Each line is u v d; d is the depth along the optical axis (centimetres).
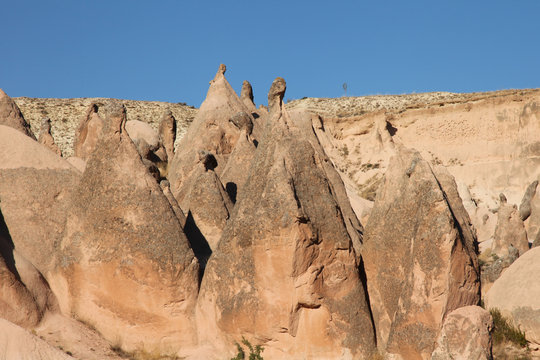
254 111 4169
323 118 8725
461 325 1947
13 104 3294
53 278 2242
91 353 2070
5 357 1819
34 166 2409
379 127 8525
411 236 2172
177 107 10600
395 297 2186
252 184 2225
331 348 2088
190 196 2630
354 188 6625
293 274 2069
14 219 2311
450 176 3047
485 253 3784
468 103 8481
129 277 2159
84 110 9662
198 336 2169
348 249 2155
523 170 7738
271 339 2097
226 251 2164
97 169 2247
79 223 2233
